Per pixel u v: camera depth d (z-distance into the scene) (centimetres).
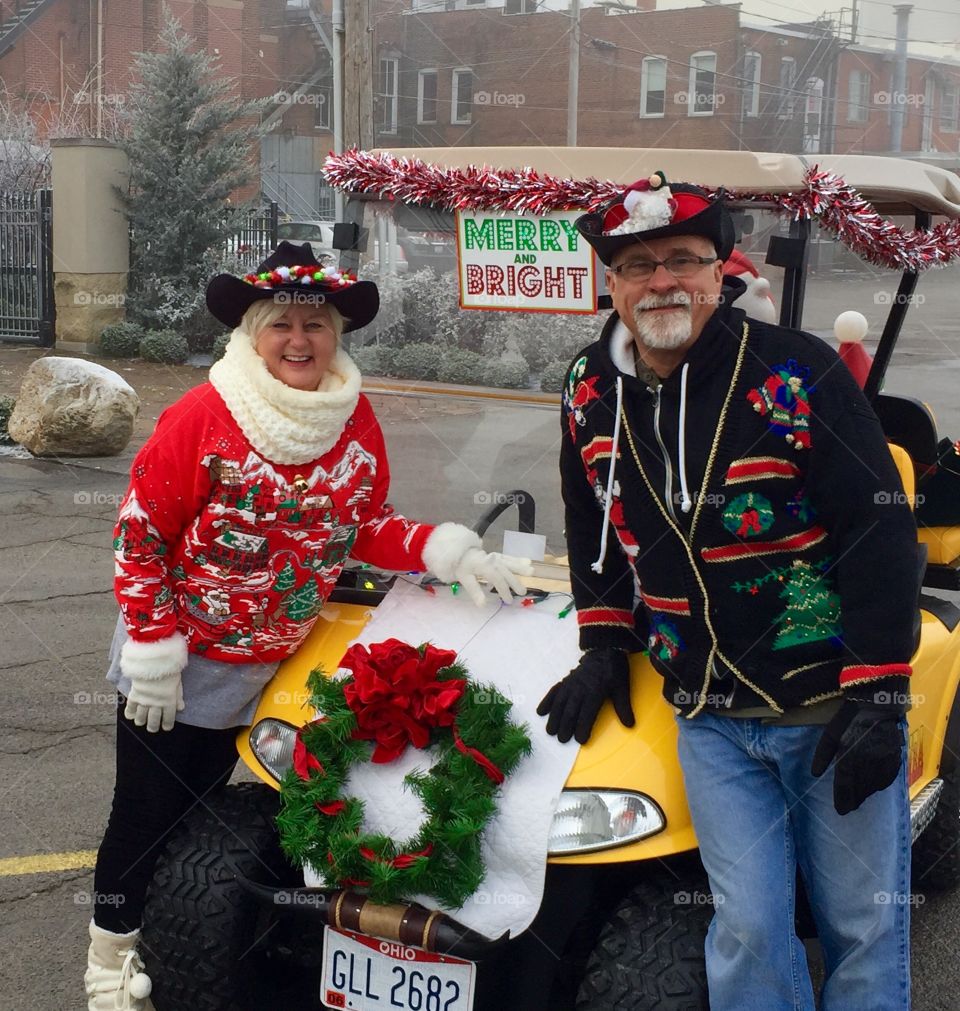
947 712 332
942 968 336
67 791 428
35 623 604
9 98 2634
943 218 332
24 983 319
